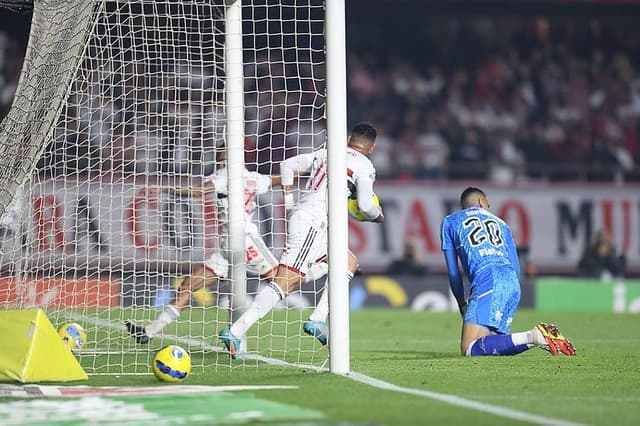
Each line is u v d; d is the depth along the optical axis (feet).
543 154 280.10
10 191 88.38
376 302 214.28
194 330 123.34
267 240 190.70
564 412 58.59
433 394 66.23
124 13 98.84
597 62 295.69
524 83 290.15
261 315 91.15
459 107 284.41
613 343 121.60
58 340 75.41
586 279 231.09
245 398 63.67
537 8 271.28
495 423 54.19
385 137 274.57
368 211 90.07
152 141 107.55
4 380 73.51
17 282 98.07
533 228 243.40
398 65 290.35
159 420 54.65
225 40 99.91
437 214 240.12
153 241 152.66
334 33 78.18
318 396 64.80
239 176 99.40
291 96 192.95
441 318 176.45
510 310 97.35
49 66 88.58
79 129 104.99
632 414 58.08
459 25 295.28
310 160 94.89
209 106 110.52
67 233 147.13
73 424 53.47
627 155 284.82
